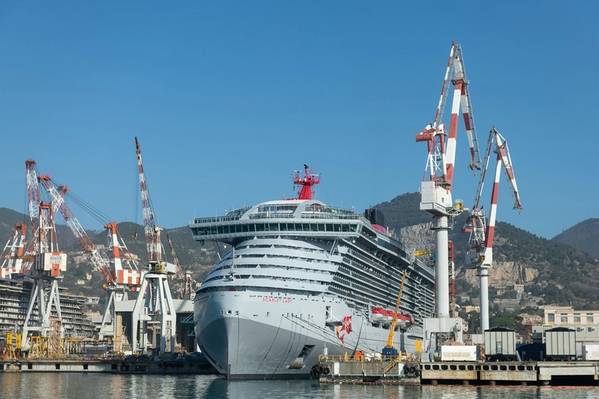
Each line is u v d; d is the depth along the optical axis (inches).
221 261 5949.8
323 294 5708.7
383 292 6697.8
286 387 5369.1
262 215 6018.7
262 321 5452.8
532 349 6604.3
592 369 5511.8
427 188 6486.2
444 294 6530.5
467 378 5585.6
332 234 5826.8
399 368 5620.1
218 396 4810.5
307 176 6830.7
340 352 5876.0
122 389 5821.9
